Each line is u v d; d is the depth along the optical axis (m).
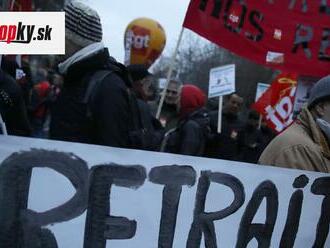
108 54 2.79
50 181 2.29
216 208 2.52
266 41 4.17
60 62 2.81
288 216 2.65
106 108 2.61
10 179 2.26
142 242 2.41
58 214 2.30
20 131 3.68
